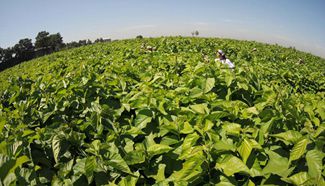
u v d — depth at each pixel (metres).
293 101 4.59
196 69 5.62
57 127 4.38
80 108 5.12
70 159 3.85
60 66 11.74
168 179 3.23
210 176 3.17
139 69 7.70
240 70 5.69
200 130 3.63
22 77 8.11
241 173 3.16
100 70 8.56
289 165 3.20
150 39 23.86
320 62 25.12
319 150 3.21
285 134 3.46
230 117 4.08
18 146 3.29
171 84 5.71
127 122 4.67
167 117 4.23
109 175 3.42
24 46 71.31
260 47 24.92
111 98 5.47
